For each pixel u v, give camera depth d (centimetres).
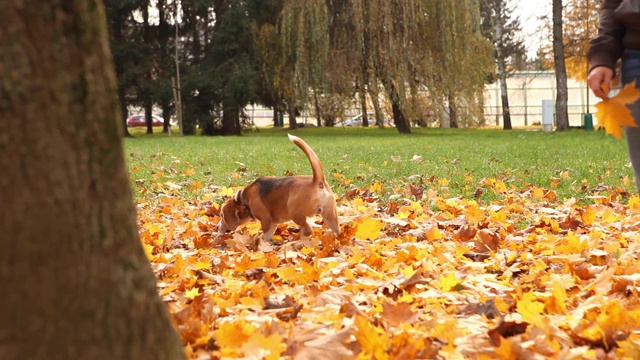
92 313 275
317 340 355
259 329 375
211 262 563
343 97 3422
